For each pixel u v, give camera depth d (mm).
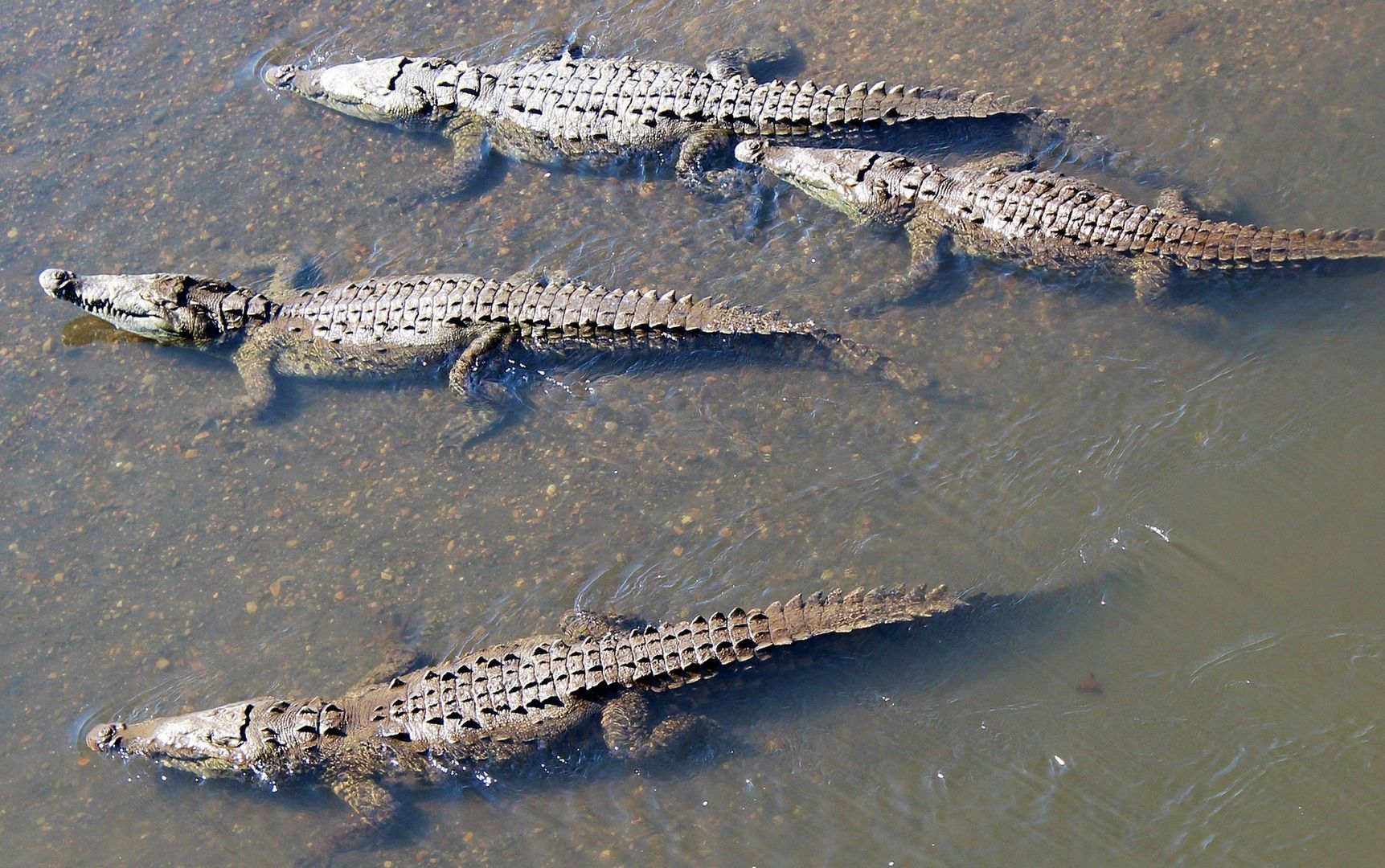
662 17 13875
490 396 10852
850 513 9641
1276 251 10047
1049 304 10609
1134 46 12367
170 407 11141
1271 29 12125
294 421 10977
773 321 10570
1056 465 9531
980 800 8102
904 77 12727
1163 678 8320
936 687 8523
